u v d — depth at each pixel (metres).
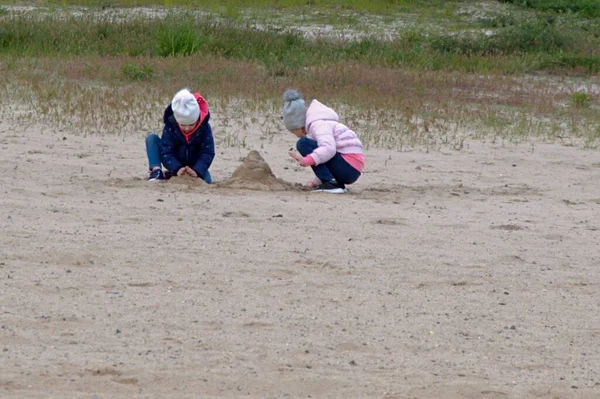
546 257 14.85
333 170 19.14
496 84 40.78
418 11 61.84
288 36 48.94
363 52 46.91
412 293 12.67
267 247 14.47
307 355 10.32
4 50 42.81
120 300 11.74
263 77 38.66
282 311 11.66
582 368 10.42
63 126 26.69
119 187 18.44
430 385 9.69
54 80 35.62
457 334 11.26
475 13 61.97
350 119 30.03
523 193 20.52
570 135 30.03
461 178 22.25
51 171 19.98
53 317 11.05
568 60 46.53
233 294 12.19
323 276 13.17
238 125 28.89
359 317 11.62
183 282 12.55
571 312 12.27
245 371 9.80
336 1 62.06
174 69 39.50
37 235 14.45
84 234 14.66
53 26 46.88
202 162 19.14
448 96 36.91
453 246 15.21
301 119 19.16
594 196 20.52
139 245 14.20
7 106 29.42
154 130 26.95
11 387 9.15
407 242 15.30
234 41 46.94
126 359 9.95
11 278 12.34
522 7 63.88
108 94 32.16
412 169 23.11
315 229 15.80
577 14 61.28
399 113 32.16
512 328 11.55
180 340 10.55
